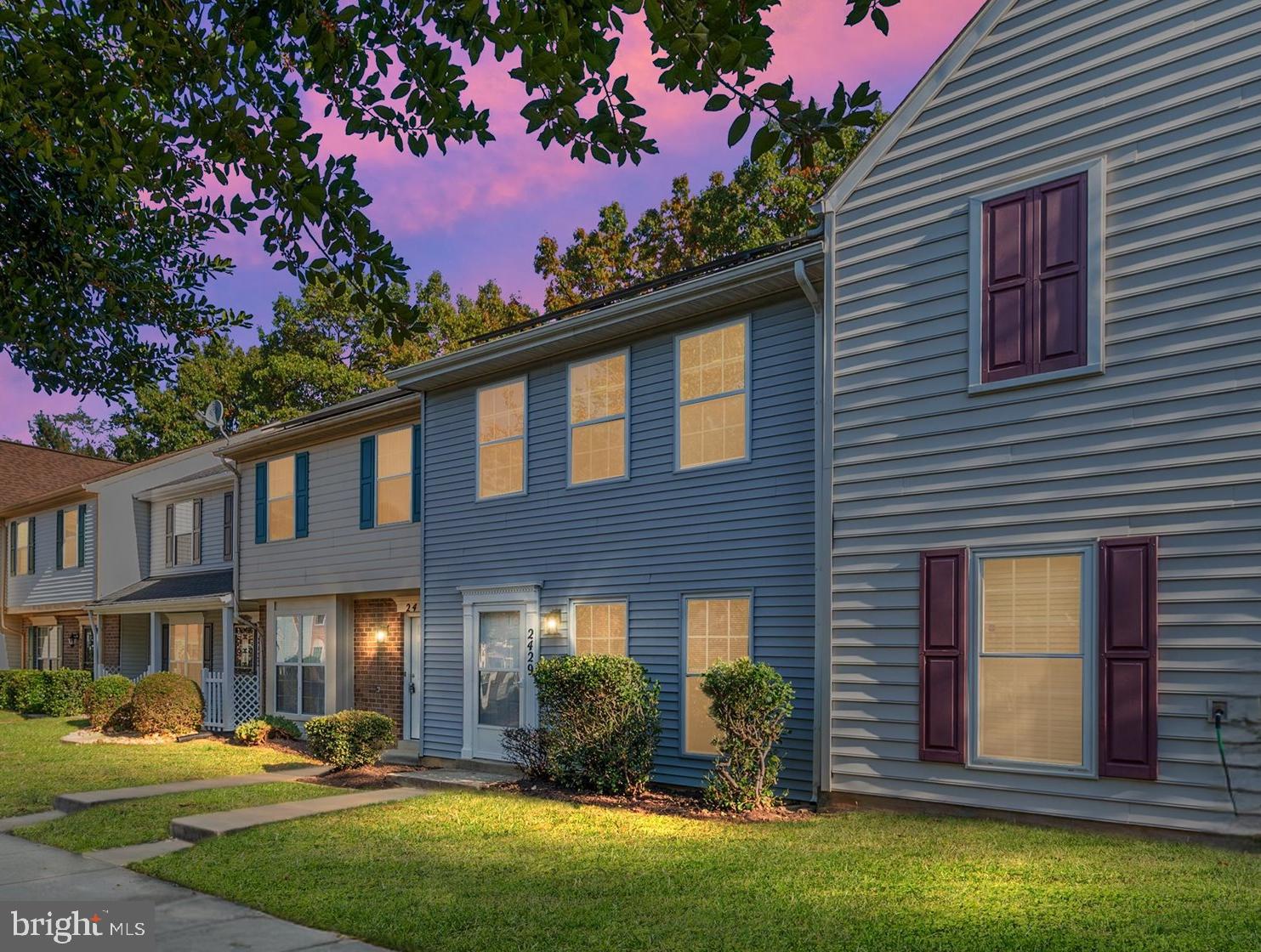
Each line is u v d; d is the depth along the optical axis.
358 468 17.09
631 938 5.78
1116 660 7.41
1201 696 7.02
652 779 11.38
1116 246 7.73
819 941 5.48
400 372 14.98
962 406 8.47
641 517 11.89
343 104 4.79
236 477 20.31
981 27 8.59
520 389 13.84
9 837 9.90
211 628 22.84
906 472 8.77
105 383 7.75
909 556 8.68
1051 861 6.62
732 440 11.02
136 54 4.66
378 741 14.00
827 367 9.39
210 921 6.64
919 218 8.88
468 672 14.08
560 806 10.11
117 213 6.98
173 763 14.72
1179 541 7.23
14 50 4.80
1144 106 7.66
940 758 8.30
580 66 4.02
